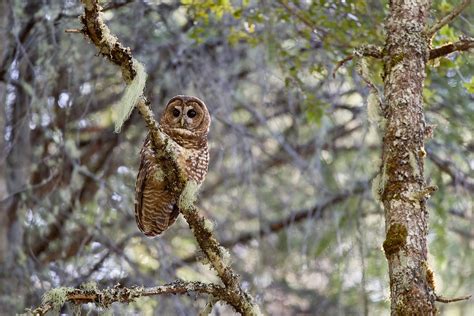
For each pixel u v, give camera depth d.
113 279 14.02
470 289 15.35
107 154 15.66
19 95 14.60
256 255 15.70
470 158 14.76
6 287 13.63
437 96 13.80
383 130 6.44
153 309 13.75
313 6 12.77
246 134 14.93
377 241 14.73
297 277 16.50
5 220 14.19
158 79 14.87
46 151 14.95
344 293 15.55
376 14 12.81
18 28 14.09
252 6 13.30
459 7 6.62
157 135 6.86
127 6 14.34
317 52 13.51
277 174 16.55
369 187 14.78
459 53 11.10
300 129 15.98
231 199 15.73
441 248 14.48
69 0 14.02
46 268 13.92
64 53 13.97
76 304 6.58
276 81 15.86
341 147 15.98
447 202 15.05
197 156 10.34
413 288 5.80
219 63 14.76
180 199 6.95
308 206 16.11
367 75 6.72
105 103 15.22
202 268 14.98
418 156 6.22
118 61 6.42
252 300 6.86
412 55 6.52
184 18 15.11
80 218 14.11
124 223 15.14
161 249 14.36
